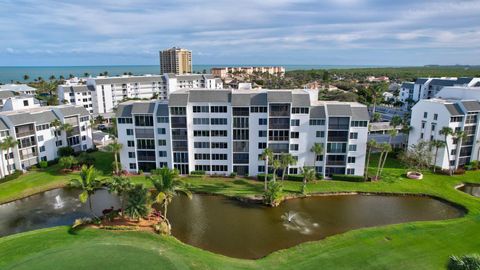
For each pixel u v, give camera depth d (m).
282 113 73.25
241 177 77.31
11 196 65.00
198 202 63.84
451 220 54.56
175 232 51.62
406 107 153.00
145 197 50.72
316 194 67.25
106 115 148.50
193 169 78.56
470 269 25.95
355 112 73.69
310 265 40.78
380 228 51.47
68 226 50.78
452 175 77.62
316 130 74.19
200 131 76.31
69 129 87.88
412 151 82.56
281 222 55.44
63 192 68.69
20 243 44.66
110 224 50.72
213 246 47.38
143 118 76.25
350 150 74.50
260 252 45.69
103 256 41.16
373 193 67.94
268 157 68.44
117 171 77.94
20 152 78.06
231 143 76.06
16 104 91.12
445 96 93.62
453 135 77.25
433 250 44.16
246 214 58.62
